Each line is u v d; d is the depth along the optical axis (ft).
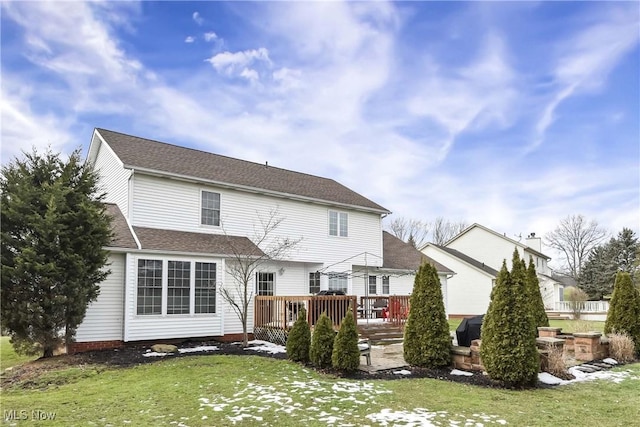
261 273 54.49
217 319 45.83
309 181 67.72
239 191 53.67
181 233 47.67
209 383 25.76
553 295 126.82
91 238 35.68
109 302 40.47
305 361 31.99
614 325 38.65
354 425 18.21
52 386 27.02
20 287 33.50
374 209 67.67
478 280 107.96
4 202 34.19
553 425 18.34
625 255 139.44
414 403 21.36
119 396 23.34
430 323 29.68
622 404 21.71
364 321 51.49
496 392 23.71
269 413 19.86
